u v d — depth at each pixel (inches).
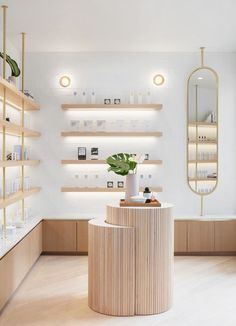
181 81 234.4
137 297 138.3
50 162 234.5
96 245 140.3
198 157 234.1
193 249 221.8
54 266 200.5
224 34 201.9
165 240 141.2
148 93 231.9
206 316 136.7
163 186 235.3
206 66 234.5
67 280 177.3
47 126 234.1
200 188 234.8
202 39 210.2
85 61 233.3
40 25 186.1
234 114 234.5
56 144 234.7
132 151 234.4
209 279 179.2
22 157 195.8
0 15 172.1
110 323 130.9
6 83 150.6
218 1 159.3
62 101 233.6
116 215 141.5
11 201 162.2
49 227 220.8
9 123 159.2
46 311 141.1
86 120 231.6
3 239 162.2
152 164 234.7
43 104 233.5
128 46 222.8
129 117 234.5
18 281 162.1
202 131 233.8
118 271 136.9
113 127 230.7
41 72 232.8
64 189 228.7
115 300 137.2
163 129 234.8
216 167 234.1
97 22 182.4
